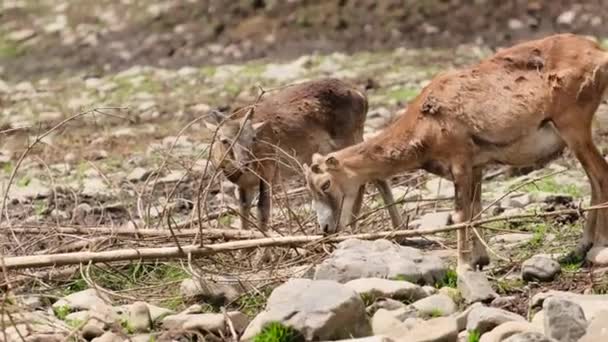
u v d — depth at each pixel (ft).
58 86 125.59
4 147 96.17
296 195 70.33
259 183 65.16
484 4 136.87
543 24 133.08
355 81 112.06
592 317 44.57
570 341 42.91
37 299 53.01
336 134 69.77
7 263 52.47
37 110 111.14
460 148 53.98
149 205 64.85
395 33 134.41
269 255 57.11
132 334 47.78
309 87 69.97
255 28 139.33
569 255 54.34
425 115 54.90
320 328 44.21
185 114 104.73
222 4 144.46
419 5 138.31
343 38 134.82
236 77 119.65
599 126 86.02
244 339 45.37
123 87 120.78
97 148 93.86
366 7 139.64
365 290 48.34
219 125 56.90
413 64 120.26
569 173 74.79
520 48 54.24
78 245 58.29
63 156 91.76
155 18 144.77
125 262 56.70
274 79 116.67
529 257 54.29
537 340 41.37
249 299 51.88
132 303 51.93
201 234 53.78
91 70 134.10
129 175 82.12
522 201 66.69
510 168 76.33
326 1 141.49
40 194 78.59
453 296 49.60
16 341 46.16
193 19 142.92
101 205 73.36
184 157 84.58
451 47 129.29
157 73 126.21
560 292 48.67
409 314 46.80
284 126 68.08
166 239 59.36
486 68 54.29
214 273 53.98
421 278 51.29
